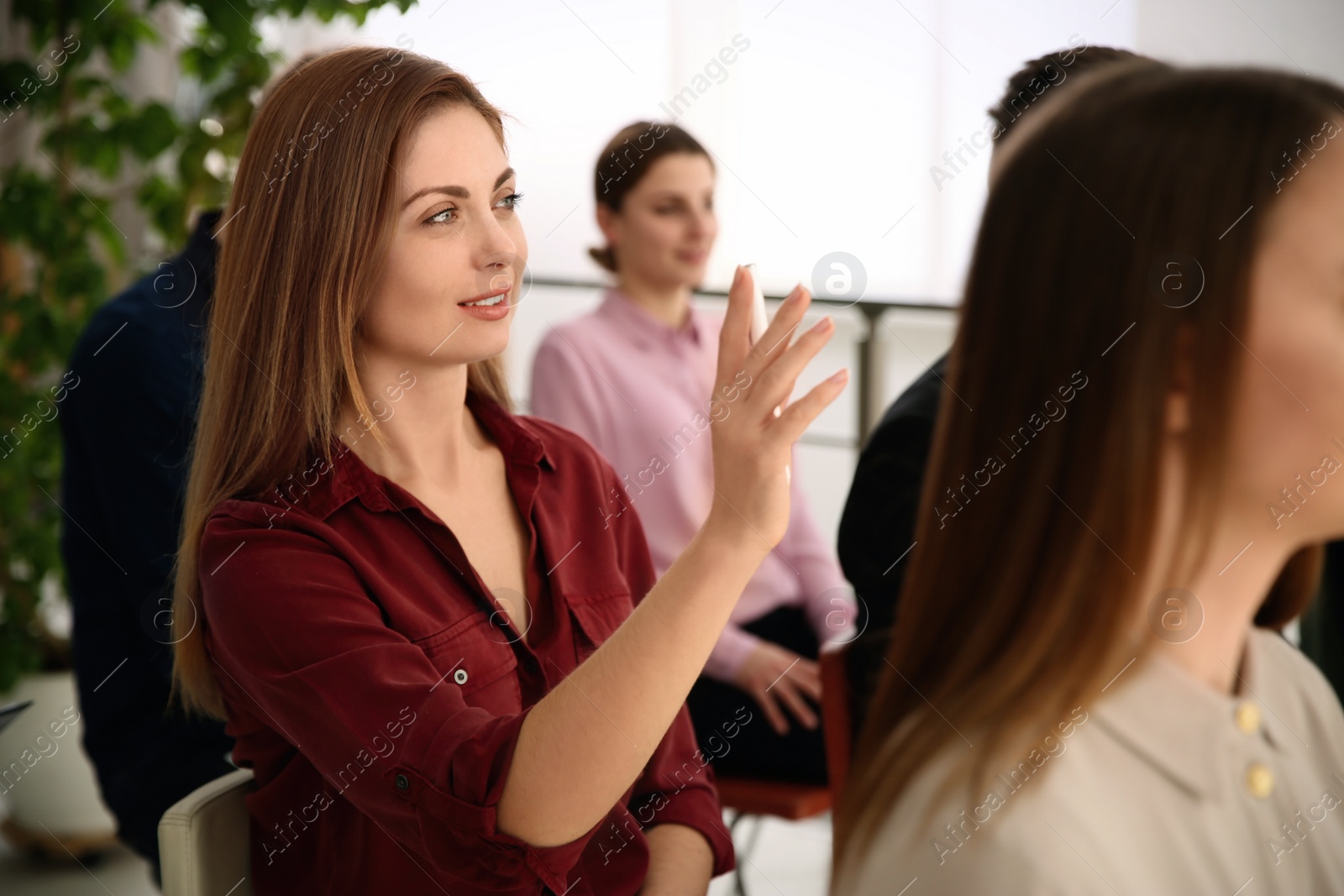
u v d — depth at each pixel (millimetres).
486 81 1865
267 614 776
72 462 1343
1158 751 416
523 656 883
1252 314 387
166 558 1276
